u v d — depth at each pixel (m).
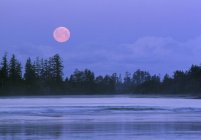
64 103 143.50
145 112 95.44
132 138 49.97
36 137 50.78
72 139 49.19
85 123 67.38
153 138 50.00
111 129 59.19
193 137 50.88
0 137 50.66
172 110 102.56
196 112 96.62
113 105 123.44
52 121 70.56
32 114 87.56
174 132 55.69
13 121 70.38
